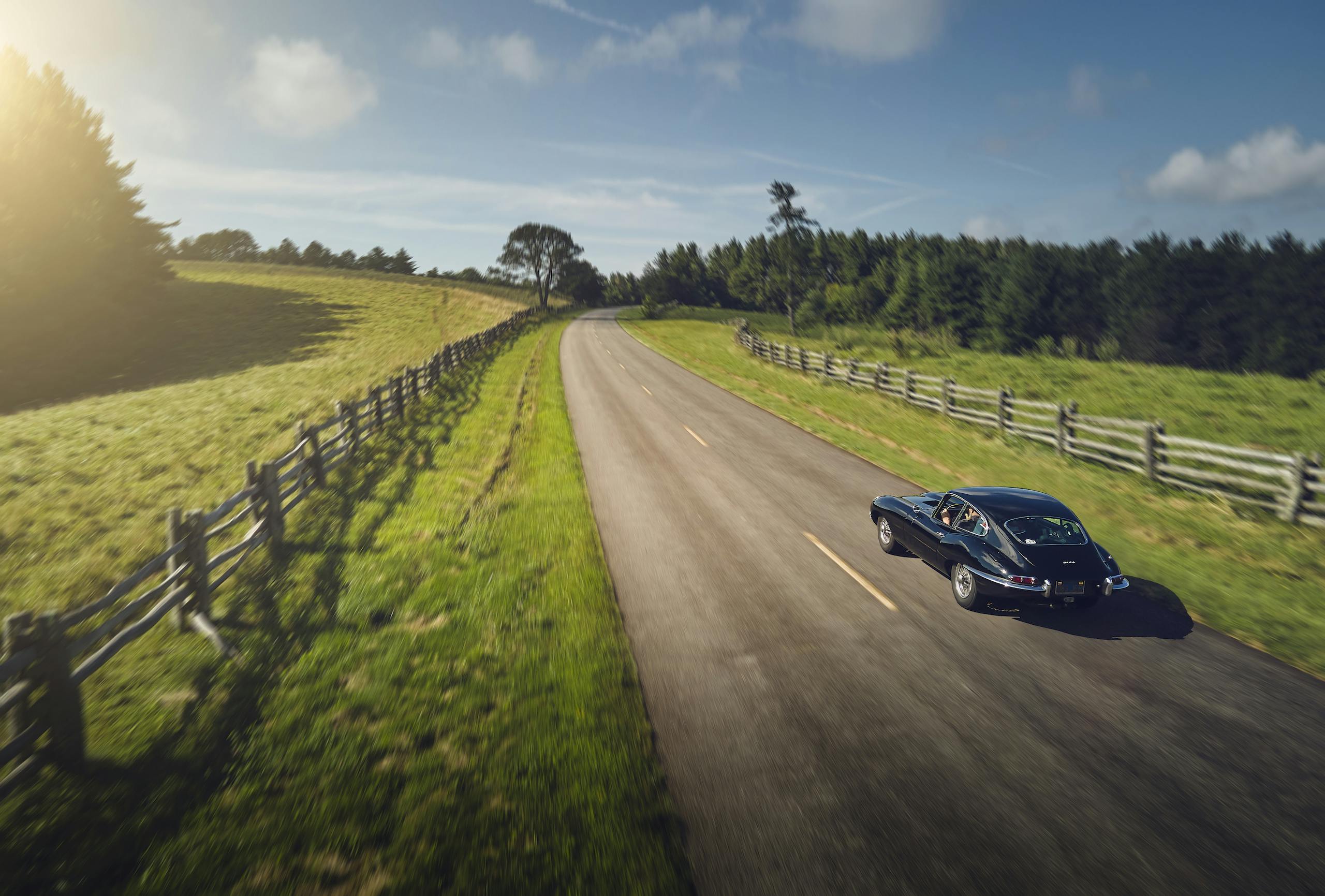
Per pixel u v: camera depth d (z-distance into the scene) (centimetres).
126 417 2219
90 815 498
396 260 16662
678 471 1551
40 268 3575
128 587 671
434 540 1081
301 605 849
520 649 730
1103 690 645
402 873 435
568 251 11231
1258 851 442
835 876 428
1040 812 483
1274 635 762
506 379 3086
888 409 2372
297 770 541
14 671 514
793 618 810
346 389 2706
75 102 4588
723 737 577
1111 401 2356
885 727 589
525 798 501
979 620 802
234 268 9925
